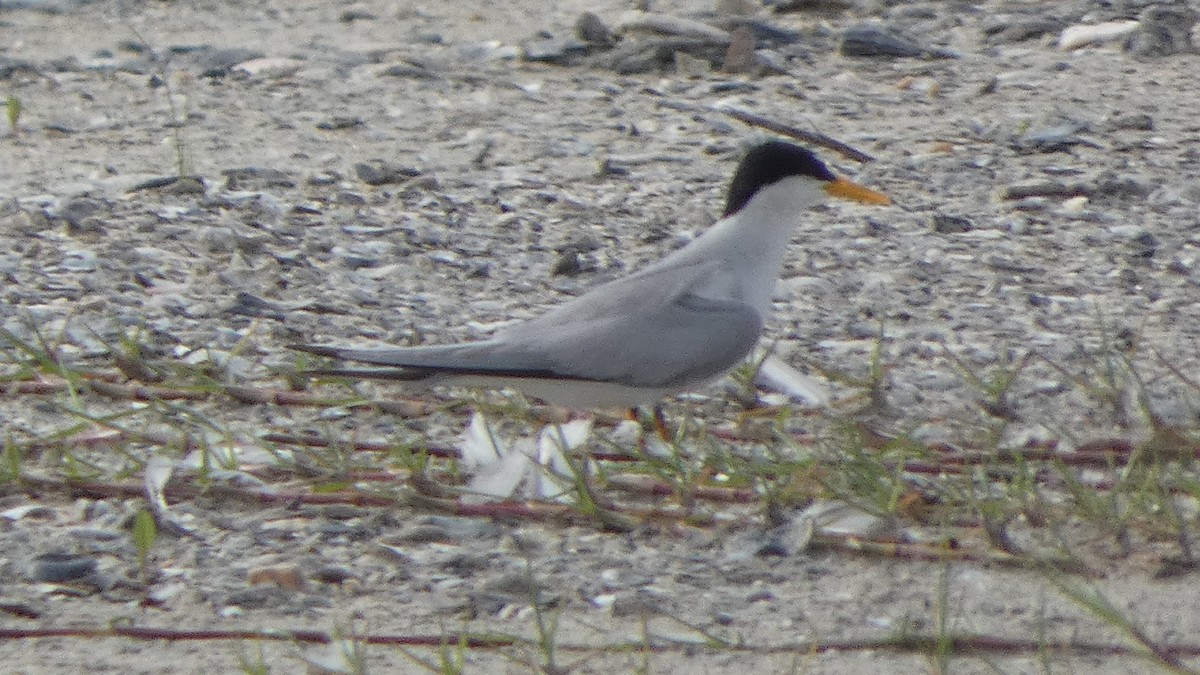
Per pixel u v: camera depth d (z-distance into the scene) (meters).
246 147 15.84
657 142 16.14
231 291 12.33
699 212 14.23
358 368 9.84
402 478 9.34
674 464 9.30
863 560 8.57
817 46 19.14
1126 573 8.38
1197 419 10.05
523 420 10.35
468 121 16.67
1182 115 16.72
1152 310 12.14
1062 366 11.13
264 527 8.84
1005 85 17.75
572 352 9.38
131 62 18.50
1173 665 7.27
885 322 11.95
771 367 10.85
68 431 9.72
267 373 10.95
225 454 9.63
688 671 7.45
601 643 7.70
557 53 18.75
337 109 17.03
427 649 7.62
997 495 9.19
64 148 15.73
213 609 7.98
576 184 14.92
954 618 7.94
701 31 19.02
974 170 15.21
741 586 8.30
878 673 7.45
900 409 10.47
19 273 12.51
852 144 15.97
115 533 8.73
